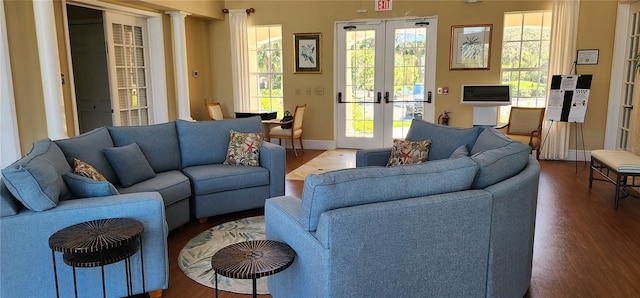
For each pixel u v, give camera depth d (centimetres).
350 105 752
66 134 462
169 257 327
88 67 683
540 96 673
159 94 661
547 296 264
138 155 368
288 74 762
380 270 196
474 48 671
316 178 192
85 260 219
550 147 659
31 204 233
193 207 393
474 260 218
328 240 183
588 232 368
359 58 732
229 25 761
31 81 453
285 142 786
